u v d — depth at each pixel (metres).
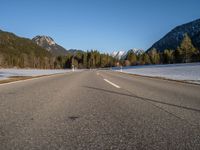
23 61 172.25
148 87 13.45
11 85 14.47
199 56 103.44
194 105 7.47
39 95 9.70
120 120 5.41
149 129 4.66
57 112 6.29
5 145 3.72
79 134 4.31
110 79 20.83
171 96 9.61
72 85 14.49
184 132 4.46
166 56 132.38
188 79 21.69
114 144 3.79
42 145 3.73
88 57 182.25
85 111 6.45
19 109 6.66
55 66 179.88
